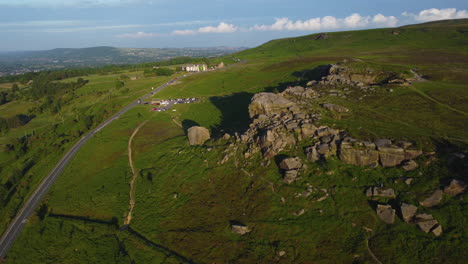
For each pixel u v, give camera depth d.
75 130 145.38
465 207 42.12
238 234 52.59
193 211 62.22
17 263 61.88
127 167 95.56
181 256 51.88
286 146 64.25
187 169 76.94
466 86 83.50
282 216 52.53
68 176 99.31
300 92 86.81
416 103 74.56
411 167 50.53
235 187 63.44
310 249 46.00
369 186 51.03
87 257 58.47
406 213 44.16
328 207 50.81
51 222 72.81
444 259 38.66
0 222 78.44
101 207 76.25
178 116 143.12
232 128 93.00
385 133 58.94
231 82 192.38
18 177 109.06
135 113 155.25
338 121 66.88
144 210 69.06
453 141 52.66
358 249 43.56
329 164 56.16
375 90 86.19
